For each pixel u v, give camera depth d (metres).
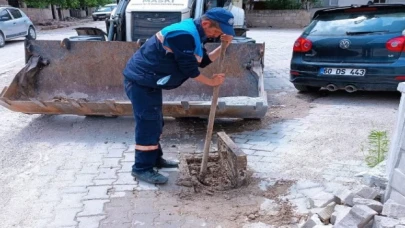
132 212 2.92
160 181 3.34
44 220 2.82
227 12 2.88
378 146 3.84
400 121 2.57
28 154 4.02
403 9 5.29
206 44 4.87
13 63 10.03
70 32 19.92
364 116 5.05
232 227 2.73
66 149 4.13
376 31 5.31
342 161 3.72
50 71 5.07
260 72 4.89
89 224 2.76
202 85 5.12
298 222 2.77
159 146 3.61
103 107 4.36
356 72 5.45
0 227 2.74
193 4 6.05
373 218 2.37
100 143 4.30
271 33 18.25
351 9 5.64
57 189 3.27
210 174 3.61
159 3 5.88
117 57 5.04
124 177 3.49
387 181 2.76
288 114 5.32
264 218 2.83
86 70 5.08
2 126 4.87
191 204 3.05
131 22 5.84
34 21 25.59
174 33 2.80
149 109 3.16
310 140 4.29
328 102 5.88
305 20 22.00
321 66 5.73
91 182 3.39
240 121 5.02
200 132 4.66
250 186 3.31
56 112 4.55
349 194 2.73
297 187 3.27
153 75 3.01
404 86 2.54
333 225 2.46
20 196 3.16
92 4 37.47
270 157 3.88
